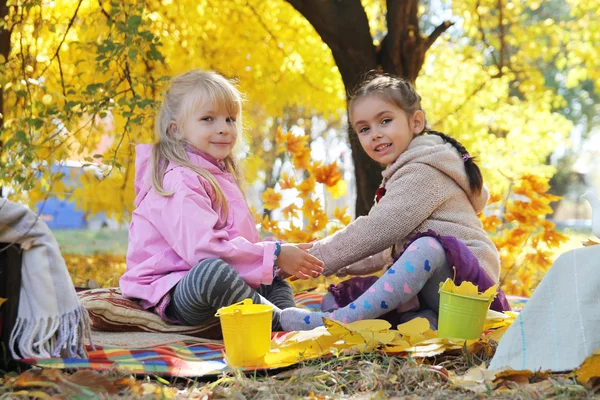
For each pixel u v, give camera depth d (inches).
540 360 71.9
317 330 85.4
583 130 936.9
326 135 552.1
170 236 106.0
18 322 78.8
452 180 112.1
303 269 104.4
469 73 245.9
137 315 102.4
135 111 180.2
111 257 293.3
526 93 247.6
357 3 177.6
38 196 182.4
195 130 114.3
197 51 217.3
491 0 236.1
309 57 235.8
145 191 113.0
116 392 69.1
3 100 157.6
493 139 226.2
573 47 247.1
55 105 138.5
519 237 174.6
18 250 79.4
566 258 74.4
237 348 80.6
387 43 179.8
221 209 110.4
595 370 65.6
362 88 119.1
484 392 66.1
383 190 117.1
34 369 73.7
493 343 85.0
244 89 230.2
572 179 1007.6
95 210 222.1
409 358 76.2
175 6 204.1
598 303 71.1
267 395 68.4
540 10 340.5
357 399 67.7
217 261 97.7
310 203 167.9
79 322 82.5
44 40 179.5
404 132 116.4
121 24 143.7
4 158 140.5
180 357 86.8
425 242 97.3
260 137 482.0
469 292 85.7
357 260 111.9
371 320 83.4
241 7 221.0
